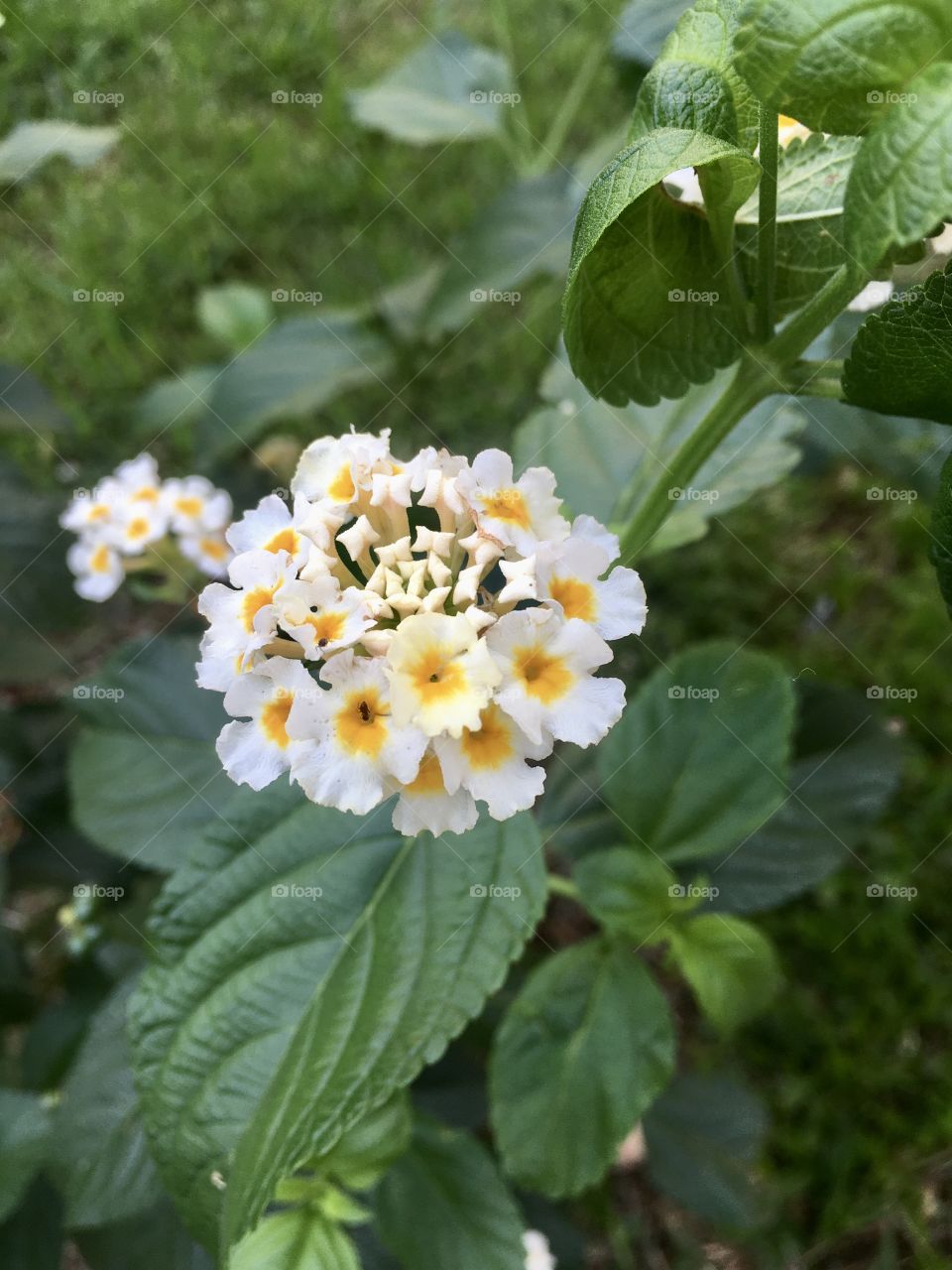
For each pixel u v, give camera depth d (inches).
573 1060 4.4
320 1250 3.6
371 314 8.2
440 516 3.1
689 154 2.7
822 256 3.4
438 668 2.9
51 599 6.4
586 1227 6.5
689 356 3.5
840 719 5.5
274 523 3.3
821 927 7.3
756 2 2.5
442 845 3.6
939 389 3.2
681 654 4.8
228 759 3.0
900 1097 6.8
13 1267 5.0
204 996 3.5
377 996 3.4
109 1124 4.4
